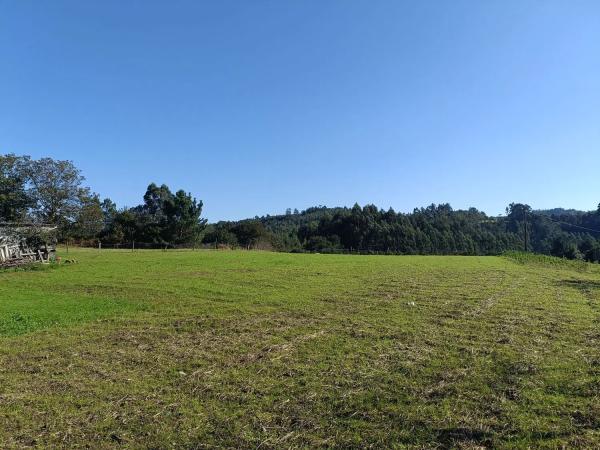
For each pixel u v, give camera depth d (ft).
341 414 20.21
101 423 19.58
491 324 38.09
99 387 23.97
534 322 38.88
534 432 17.97
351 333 35.12
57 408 21.24
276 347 31.19
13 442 18.06
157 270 87.56
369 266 99.40
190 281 69.31
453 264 109.19
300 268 92.43
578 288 64.69
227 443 17.80
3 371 26.91
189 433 18.65
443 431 18.33
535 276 82.84
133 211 269.64
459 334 34.37
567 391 22.09
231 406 21.25
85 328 38.06
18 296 55.83
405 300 51.13
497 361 27.17
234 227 277.85
